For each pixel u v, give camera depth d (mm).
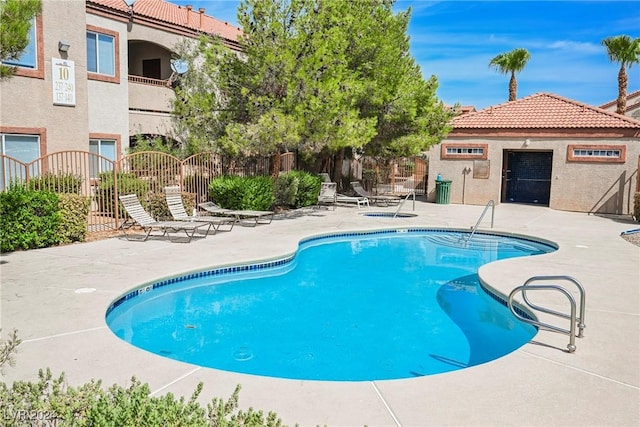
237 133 15375
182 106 17266
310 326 7680
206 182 16750
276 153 18562
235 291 9516
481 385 4785
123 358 5289
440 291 9727
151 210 14172
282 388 4664
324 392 4602
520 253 13297
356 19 18875
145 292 8461
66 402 2881
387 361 6395
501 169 22688
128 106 19031
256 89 16641
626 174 20203
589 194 20859
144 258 10273
